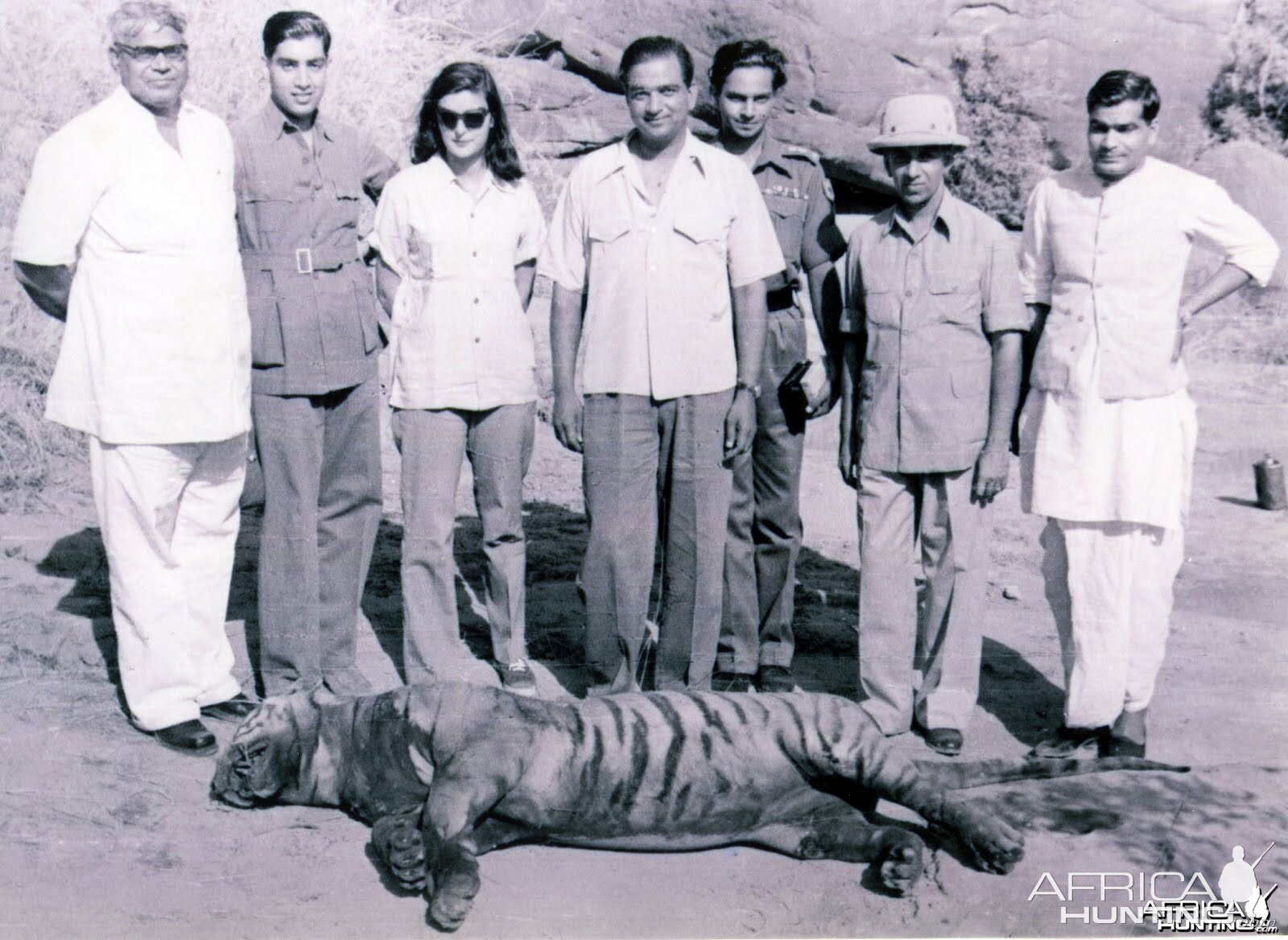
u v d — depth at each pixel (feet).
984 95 32.19
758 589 16.47
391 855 11.63
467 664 16.43
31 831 12.57
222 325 13.92
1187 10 33.88
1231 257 13.58
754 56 15.25
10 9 27.68
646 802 12.32
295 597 15.21
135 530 13.99
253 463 15.10
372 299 15.33
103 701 15.37
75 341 13.80
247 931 11.16
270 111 14.62
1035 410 14.29
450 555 15.34
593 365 14.48
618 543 14.67
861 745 12.50
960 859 12.40
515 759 12.05
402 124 29.94
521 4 32.50
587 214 14.40
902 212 14.39
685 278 14.17
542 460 25.09
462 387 14.83
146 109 13.65
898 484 14.56
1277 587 20.17
